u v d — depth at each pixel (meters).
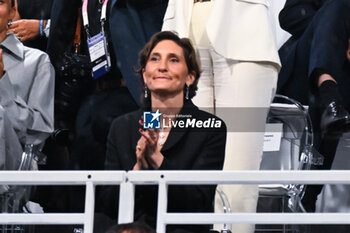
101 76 16.88
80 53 18.02
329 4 17.08
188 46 13.57
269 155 16.22
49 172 9.58
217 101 14.92
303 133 16.08
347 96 16.78
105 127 16.58
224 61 14.84
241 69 14.77
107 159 12.93
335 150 16.44
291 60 17.66
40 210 16.45
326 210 16.62
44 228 15.77
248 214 9.49
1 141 14.72
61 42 17.98
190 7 15.33
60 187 17.78
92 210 9.57
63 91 17.50
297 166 16.11
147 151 12.15
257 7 15.16
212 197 12.22
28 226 15.30
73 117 17.77
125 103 16.59
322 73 16.58
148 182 9.57
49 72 17.14
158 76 13.25
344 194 16.55
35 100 16.78
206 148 12.66
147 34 16.55
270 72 15.00
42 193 17.69
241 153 14.55
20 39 18.95
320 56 16.69
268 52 14.91
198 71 13.55
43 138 16.58
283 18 18.11
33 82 17.00
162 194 9.53
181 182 9.52
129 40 16.38
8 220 9.61
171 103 13.14
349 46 16.91
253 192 14.48
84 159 16.88
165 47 13.45
